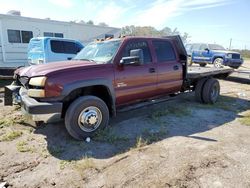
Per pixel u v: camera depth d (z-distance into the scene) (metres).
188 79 5.93
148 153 3.42
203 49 15.72
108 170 2.97
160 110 5.63
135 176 2.83
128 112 5.50
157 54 4.98
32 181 2.76
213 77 6.93
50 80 3.43
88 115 3.81
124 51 4.31
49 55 10.02
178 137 4.04
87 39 16.09
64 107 3.86
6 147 3.63
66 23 14.70
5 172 2.94
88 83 3.74
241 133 4.25
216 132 4.29
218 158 3.26
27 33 13.02
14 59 12.69
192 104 6.38
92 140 3.86
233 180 2.74
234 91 8.69
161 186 2.63
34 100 3.51
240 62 14.66
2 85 9.30
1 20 11.92
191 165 3.07
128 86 4.36
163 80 5.08
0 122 4.67
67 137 3.98
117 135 4.08
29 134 4.12
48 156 3.35
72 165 3.11
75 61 4.32
